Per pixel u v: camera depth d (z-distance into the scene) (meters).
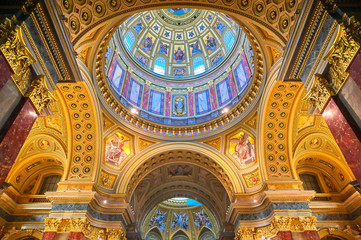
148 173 19.98
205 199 23.91
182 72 24.77
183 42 25.62
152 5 9.13
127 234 20.30
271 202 14.38
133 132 18.48
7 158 5.91
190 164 20.73
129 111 18.38
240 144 18.20
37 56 6.79
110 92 16.56
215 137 18.94
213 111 20.47
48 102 7.45
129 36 22.50
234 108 17.98
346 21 5.91
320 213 16.27
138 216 22.19
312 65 7.39
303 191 14.54
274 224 13.99
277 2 8.09
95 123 15.21
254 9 8.83
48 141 16.19
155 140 19.19
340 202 16.94
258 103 15.92
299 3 7.43
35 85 6.75
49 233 13.20
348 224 15.85
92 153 15.70
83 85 13.21
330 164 18.02
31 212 15.95
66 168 15.59
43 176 18.00
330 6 6.21
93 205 15.07
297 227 13.52
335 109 6.56
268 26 8.88
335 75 6.58
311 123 15.70
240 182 17.34
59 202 14.30
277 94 13.96
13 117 6.12
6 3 6.02
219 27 23.42
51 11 6.53
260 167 16.11
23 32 6.11
